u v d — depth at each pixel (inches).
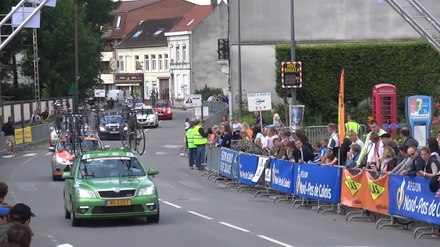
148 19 5002.5
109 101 3339.1
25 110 2682.1
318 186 819.4
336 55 1835.6
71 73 3253.0
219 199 964.0
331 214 805.2
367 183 726.5
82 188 724.0
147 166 1476.4
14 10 948.6
